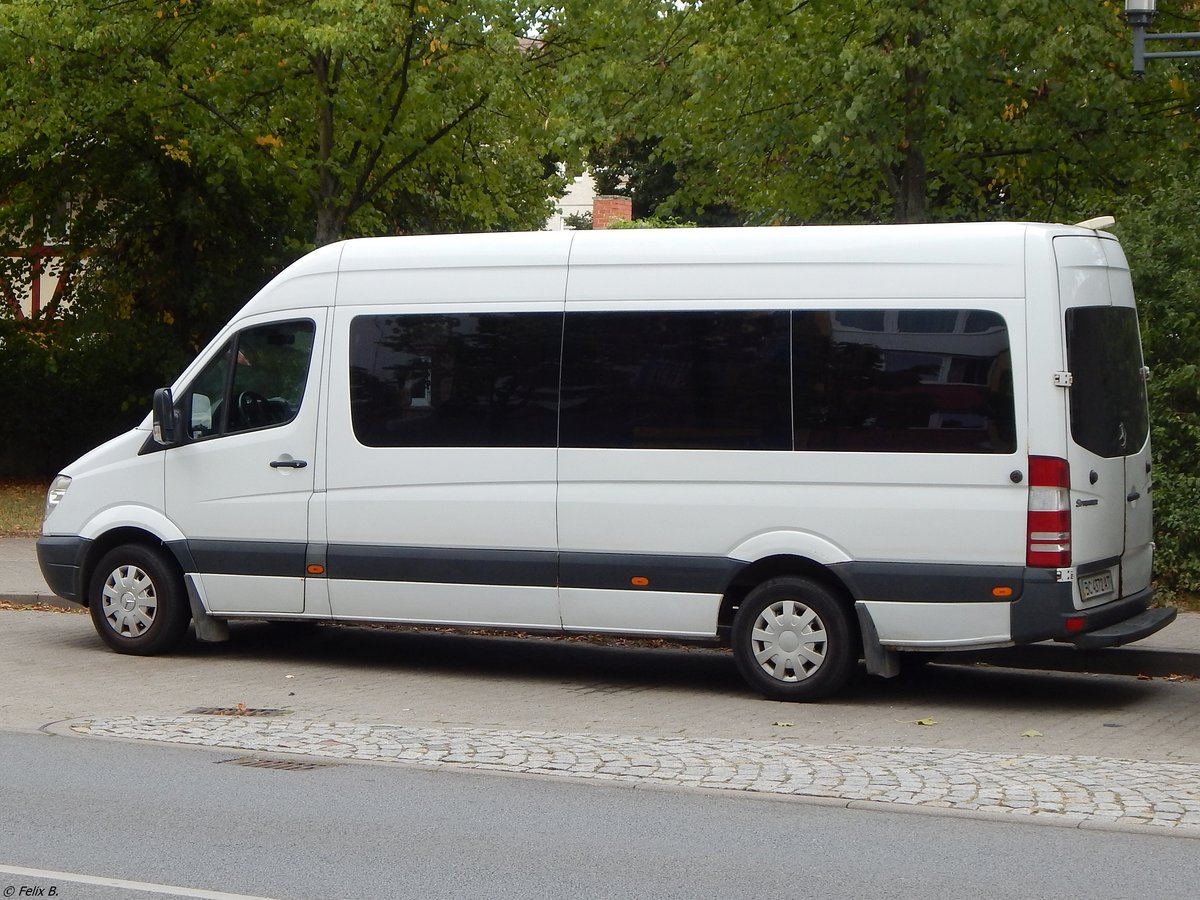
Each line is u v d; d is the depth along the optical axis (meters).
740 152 21.38
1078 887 6.98
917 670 13.86
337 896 6.72
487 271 12.88
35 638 15.43
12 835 7.78
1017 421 11.26
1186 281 16.41
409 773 9.42
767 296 12.01
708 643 12.93
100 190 34.62
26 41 26.11
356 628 16.38
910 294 11.62
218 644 15.11
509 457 12.66
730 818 8.29
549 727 11.09
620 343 12.39
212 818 8.20
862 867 7.31
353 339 13.26
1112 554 11.89
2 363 34.34
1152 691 12.76
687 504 12.10
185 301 34.72
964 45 18.36
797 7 20.38
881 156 19.34
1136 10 15.34
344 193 28.33
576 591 12.44
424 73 26.22
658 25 21.05
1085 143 21.31
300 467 13.37
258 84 27.06
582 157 22.27
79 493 14.37
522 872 7.16
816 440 11.80
